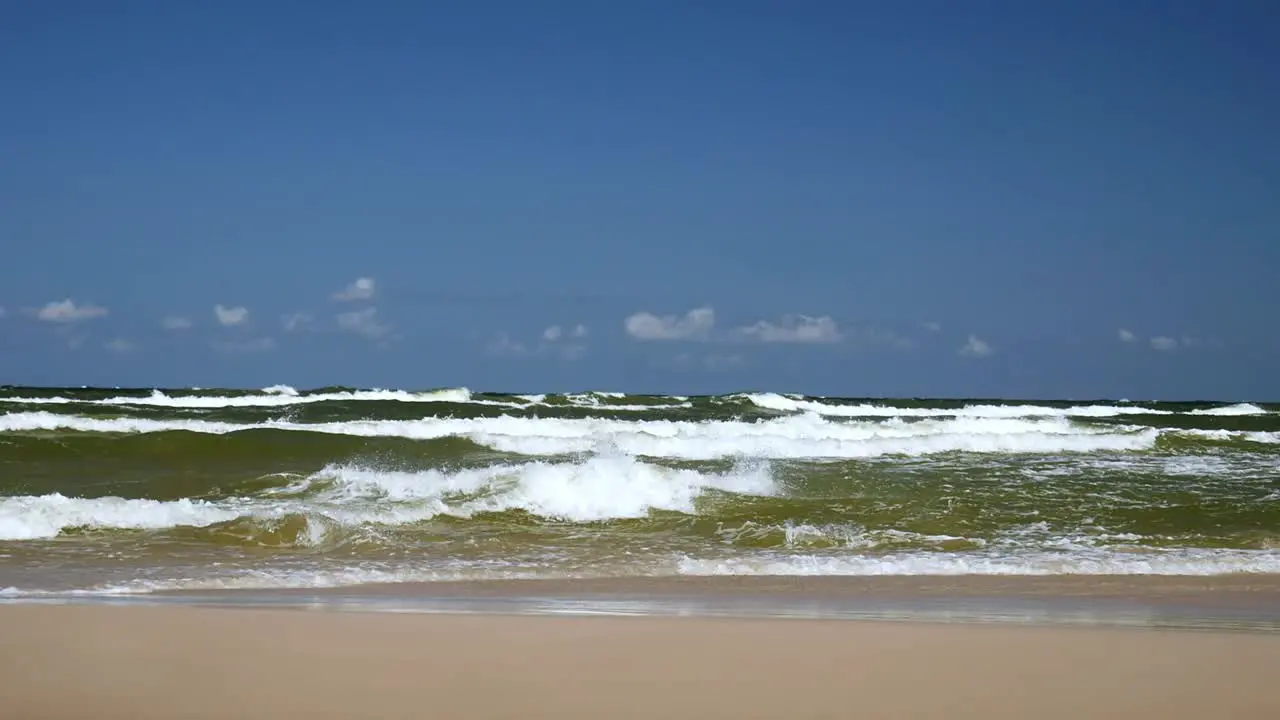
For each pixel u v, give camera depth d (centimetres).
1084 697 495
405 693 480
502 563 1089
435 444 2006
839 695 491
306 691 482
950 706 473
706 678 523
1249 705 487
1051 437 2409
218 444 1886
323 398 3472
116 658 548
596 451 2048
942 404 4862
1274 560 1184
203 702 459
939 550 1221
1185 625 775
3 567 995
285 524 1210
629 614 774
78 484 1536
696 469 1856
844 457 2139
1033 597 927
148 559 1060
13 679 495
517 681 509
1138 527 1397
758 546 1229
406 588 930
